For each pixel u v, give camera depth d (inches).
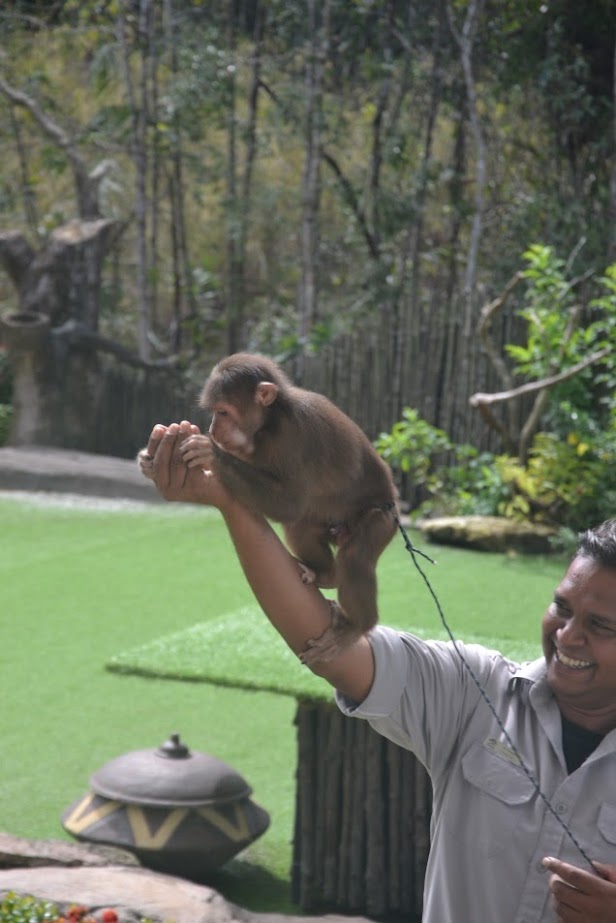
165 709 298.7
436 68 673.6
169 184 768.3
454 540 479.8
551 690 98.9
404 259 716.7
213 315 836.0
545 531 476.4
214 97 679.1
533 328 491.8
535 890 94.3
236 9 740.7
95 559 458.9
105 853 212.4
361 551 121.4
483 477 521.3
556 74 626.5
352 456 121.1
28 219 842.8
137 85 861.2
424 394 564.1
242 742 281.3
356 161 828.6
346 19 689.0
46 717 295.6
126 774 228.8
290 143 800.9
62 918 176.6
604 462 479.8
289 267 855.1
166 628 369.4
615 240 590.6
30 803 251.8
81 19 775.1
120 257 927.0
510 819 95.6
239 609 375.9
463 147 703.1
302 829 224.2
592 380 517.7
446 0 645.3
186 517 542.6
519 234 667.4
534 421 495.5
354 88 753.6
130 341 861.2
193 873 225.9
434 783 102.0
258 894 228.1
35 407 655.8
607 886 87.9
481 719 99.7
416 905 219.5
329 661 97.3
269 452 116.1
